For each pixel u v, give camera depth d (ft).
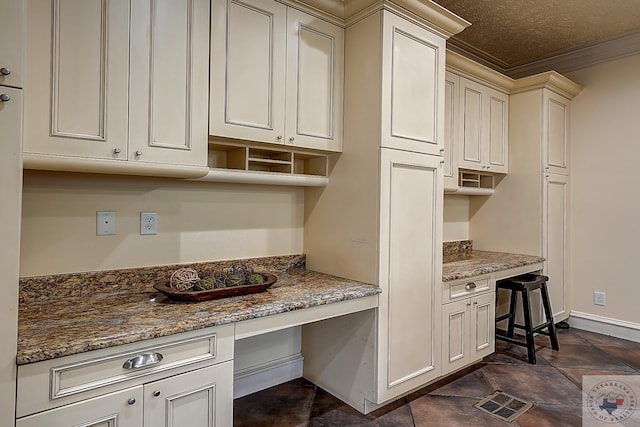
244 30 6.10
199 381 4.78
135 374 4.30
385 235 6.83
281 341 8.21
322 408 7.25
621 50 10.84
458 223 11.94
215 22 5.78
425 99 7.47
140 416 4.34
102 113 4.82
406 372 7.29
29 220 5.36
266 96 6.35
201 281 5.74
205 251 6.97
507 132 11.46
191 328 4.63
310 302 5.80
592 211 11.50
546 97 10.87
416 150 7.30
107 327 4.42
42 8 4.43
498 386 8.14
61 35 4.54
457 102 9.82
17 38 3.69
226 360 5.02
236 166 6.84
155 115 5.23
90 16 4.73
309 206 8.16
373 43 6.86
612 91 11.12
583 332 11.46
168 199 6.55
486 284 9.25
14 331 3.66
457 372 8.81
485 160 10.71
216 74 5.80
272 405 7.35
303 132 6.84
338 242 7.48
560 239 11.46
